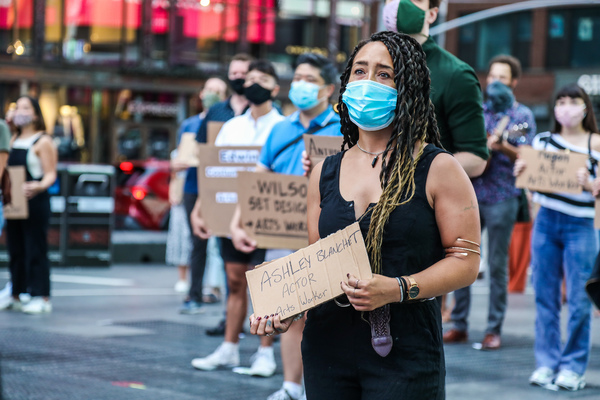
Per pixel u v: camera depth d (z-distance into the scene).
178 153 10.50
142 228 22.23
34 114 10.25
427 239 3.21
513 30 44.66
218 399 6.38
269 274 3.34
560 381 7.00
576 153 7.11
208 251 11.96
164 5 39.72
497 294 8.73
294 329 6.24
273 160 6.62
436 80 4.68
